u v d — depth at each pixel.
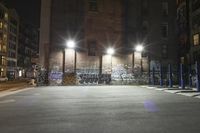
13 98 14.65
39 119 7.66
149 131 6.03
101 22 33.75
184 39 35.41
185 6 35.34
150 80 34.09
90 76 32.50
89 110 9.56
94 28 33.41
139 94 17.25
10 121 7.34
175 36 36.22
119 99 13.79
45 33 31.81
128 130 6.12
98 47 33.22
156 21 35.81
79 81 32.03
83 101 12.81
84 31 32.94
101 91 20.39
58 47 31.89
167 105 11.12
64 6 32.78
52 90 21.89
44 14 32.19
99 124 6.87
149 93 18.20
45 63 31.31
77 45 32.50
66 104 11.54
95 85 31.50
